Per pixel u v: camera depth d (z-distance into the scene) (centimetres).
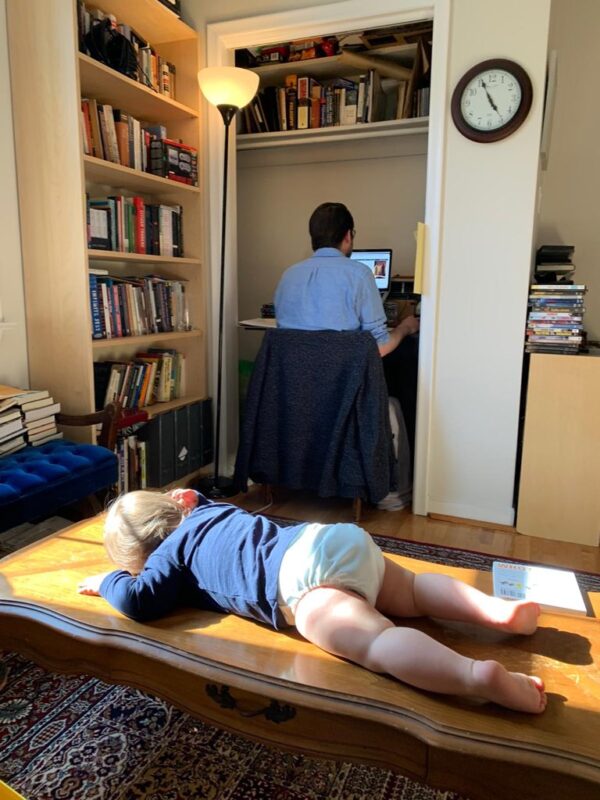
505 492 260
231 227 306
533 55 229
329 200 362
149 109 282
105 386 265
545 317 242
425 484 271
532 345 245
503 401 254
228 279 309
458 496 269
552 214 308
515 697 93
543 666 107
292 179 369
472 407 259
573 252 303
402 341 288
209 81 257
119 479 259
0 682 152
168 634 114
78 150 222
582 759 85
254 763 127
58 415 231
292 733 99
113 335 261
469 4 234
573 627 120
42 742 132
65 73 218
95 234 245
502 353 251
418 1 241
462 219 248
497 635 117
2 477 184
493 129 236
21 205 236
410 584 124
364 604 110
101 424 246
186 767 125
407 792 120
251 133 342
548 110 243
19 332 243
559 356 237
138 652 110
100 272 249
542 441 245
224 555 121
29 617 122
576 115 297
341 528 121
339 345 241
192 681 106
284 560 116
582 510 244
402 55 319
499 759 86
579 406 238
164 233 290
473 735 89
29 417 220
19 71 225
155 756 128
